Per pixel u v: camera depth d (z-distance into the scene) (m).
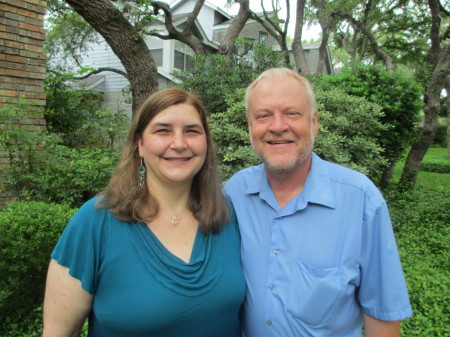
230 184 1.88
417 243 4.73
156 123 1.47
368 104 5.13
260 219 1.68
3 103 4.71
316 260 1.52
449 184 11.20
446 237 4.81
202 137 1.55
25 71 4.92
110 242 1.41
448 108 18.34
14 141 4.33
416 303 3.10
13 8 4.73
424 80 8.87
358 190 1.55
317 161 1.69
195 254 1.49
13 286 2.93
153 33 9.87
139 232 1.45
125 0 7.94
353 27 15.20
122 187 1.50
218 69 6.52
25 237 2.91
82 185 4.66
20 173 4.42
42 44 5.09
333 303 1.47
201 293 1.42
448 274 3.75
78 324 1.46
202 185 1.65
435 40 10.16
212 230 1.60
